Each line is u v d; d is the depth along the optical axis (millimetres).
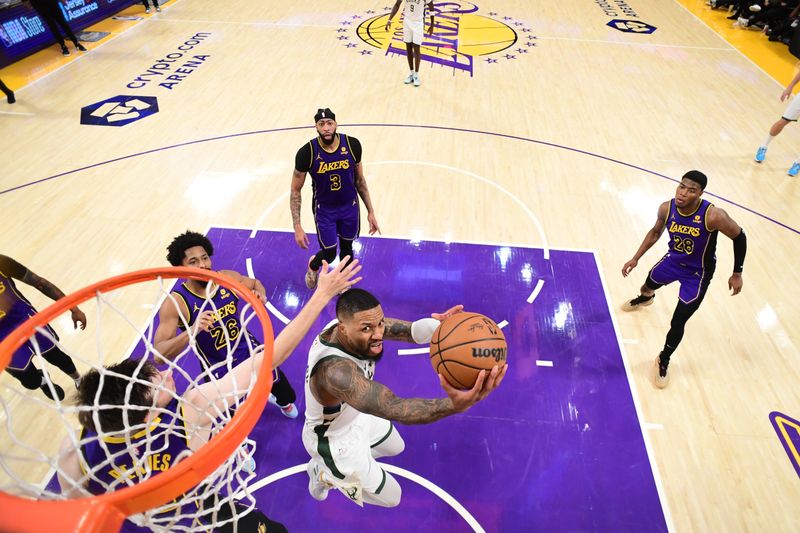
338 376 2084
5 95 7637
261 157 6352
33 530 1031
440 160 6371
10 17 8398
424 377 3889
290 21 10570
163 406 1947
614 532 3047
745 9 11047
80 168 6082
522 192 5879
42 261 4789
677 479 3311
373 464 2752
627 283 4758
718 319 4441
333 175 4004
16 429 3385
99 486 1829
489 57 9242
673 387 3881
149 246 5008
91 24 10070
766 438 3555
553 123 7242
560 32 10430
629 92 8148
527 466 3365
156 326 4191
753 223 5477
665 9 11898
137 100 7535
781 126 6113
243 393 1820
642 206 5719
